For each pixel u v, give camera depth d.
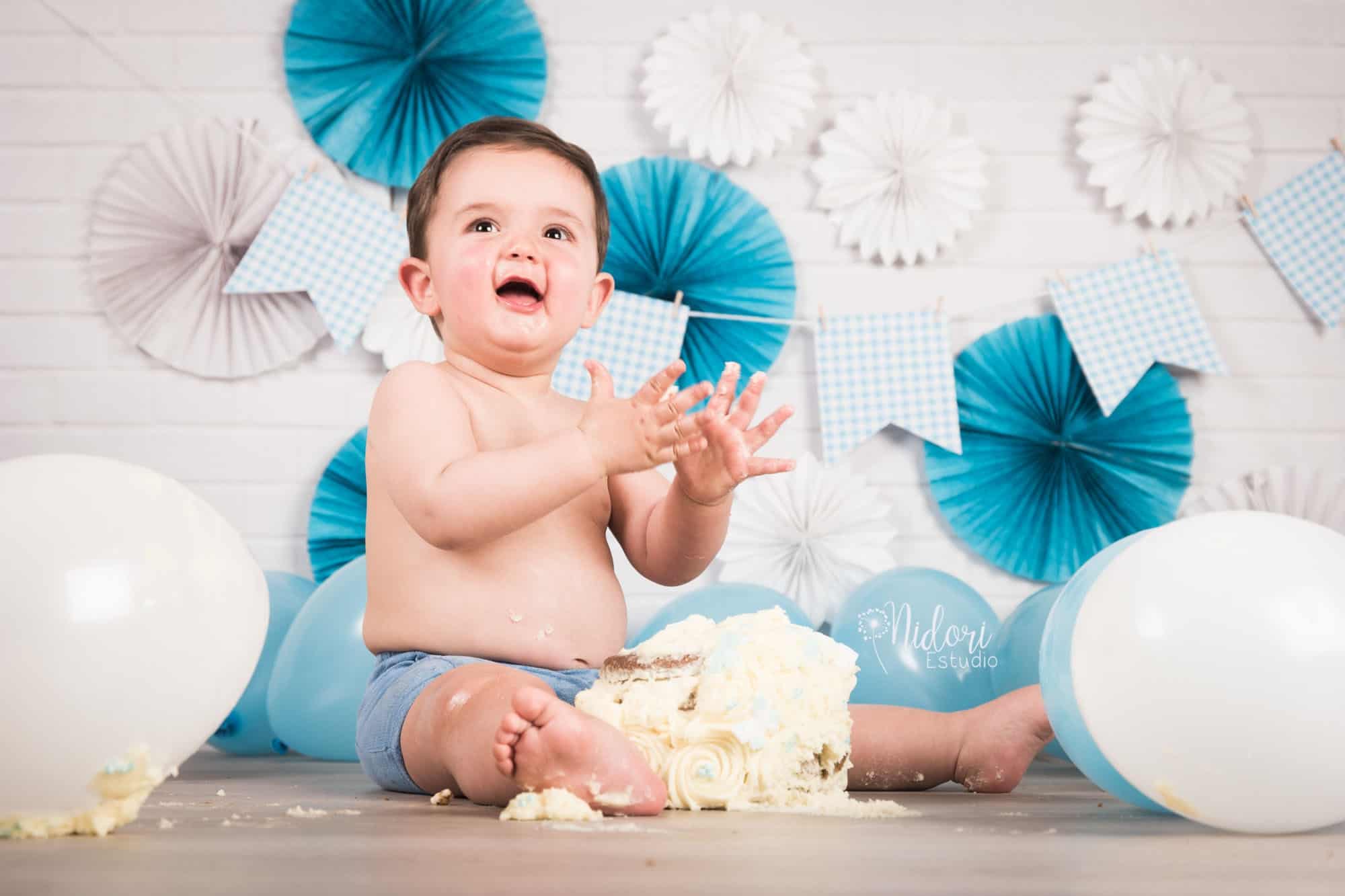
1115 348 2.63
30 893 0.57
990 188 2.77
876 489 2.60
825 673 1.12
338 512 2.56
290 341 2.63
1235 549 0.92
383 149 2.64
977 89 2.79
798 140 2.76
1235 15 2.81
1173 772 0.90
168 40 2.71
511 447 1.34
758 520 2.55
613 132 2.73
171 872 0.64
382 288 2.59
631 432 1.15
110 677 0.80
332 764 1.90
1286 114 2.80
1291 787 0.86
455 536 1.16
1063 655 1.00
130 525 0.84
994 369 2.66
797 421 2.67
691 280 2.61
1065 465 2.64
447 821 0.92
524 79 2.65
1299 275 2.72
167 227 2.63
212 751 2.22
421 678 1.19
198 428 2.64
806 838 0.82
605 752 0.96
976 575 2.67
